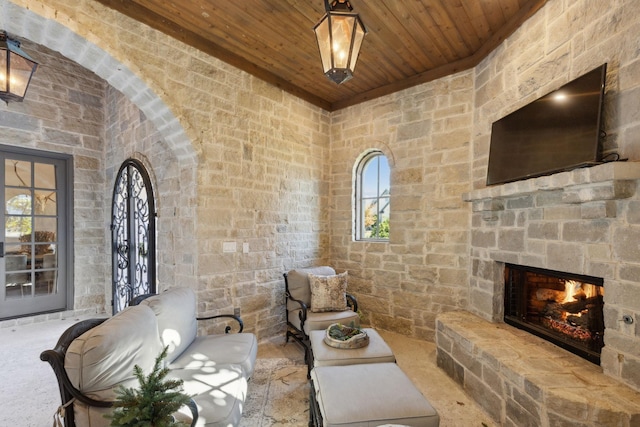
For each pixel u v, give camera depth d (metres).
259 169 3.38
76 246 4.35
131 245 3.91
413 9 2.39
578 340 2.04
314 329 2.84
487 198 2.52
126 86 2.61
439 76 3.32
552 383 1.66
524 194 2.21
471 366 2.28
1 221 3.78
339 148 4.22
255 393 2.34
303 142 3.93
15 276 3.89
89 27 2.17
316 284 3.19
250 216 3.28
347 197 4.12
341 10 1.80
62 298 4.27
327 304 3.13
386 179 3.94
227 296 3.05
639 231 1.56
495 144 2.58
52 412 2.12
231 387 1.73
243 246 3.20
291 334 3.24
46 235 4.15
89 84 4.52
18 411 2.12
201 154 2.85
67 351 1.33
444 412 2.12
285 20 2.57
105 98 4.66
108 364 1.34
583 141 1.79
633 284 1.59
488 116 2.85
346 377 1.75
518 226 2.39
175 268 3.11
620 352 1.65
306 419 2.04
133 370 1.44
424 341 3.37
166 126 2.82
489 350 2.10
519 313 2.54
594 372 1.78
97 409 1.29
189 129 2.75
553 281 2.32
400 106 3.63
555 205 2.06
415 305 3.47
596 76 1.74
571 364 1.89
